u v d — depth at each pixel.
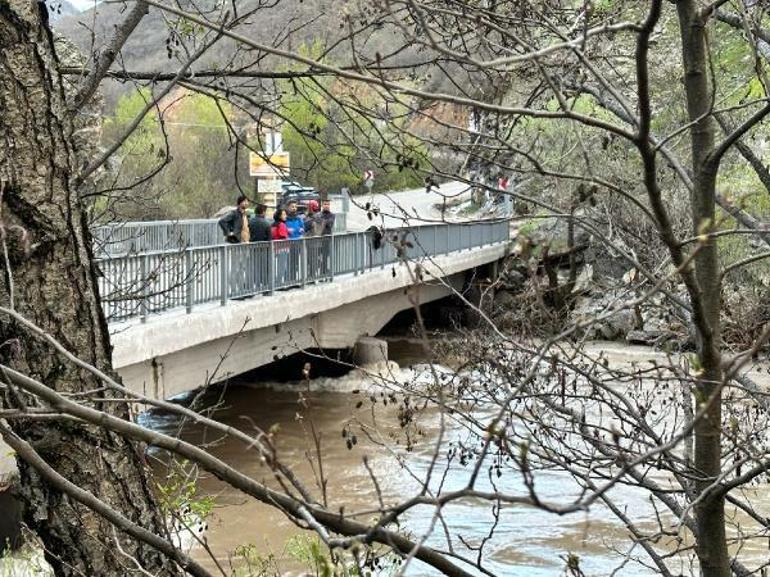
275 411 23.59
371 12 4.45
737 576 4.69
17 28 4.18
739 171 10.88
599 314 2.95
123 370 16.08
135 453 4.38
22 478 4.26
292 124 4.97
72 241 4.28
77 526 4.21
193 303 17.84
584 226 4.02
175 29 5.21
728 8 5.54
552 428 4.91
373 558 3.77
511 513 14.37
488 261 33.28
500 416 2.39
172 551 3.26
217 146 35.41
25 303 4.17
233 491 15.94
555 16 4.68
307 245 23.06
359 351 27.17
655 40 5.13
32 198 4.17
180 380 17.84
